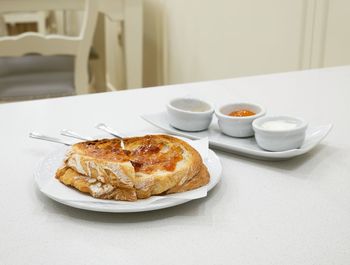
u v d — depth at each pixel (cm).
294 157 66
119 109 86
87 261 44
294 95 94
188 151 57
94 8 148
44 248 45
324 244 46
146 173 53
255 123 66
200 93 96
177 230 48
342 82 103
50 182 55
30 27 352
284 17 136
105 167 51
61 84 173
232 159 65
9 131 75
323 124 78
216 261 44
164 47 220
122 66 266
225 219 50
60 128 76
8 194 56
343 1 115
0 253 45
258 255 44
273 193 56
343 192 56
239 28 159
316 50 127
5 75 178
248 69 158
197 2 183
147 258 44
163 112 80
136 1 190
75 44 151
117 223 50
